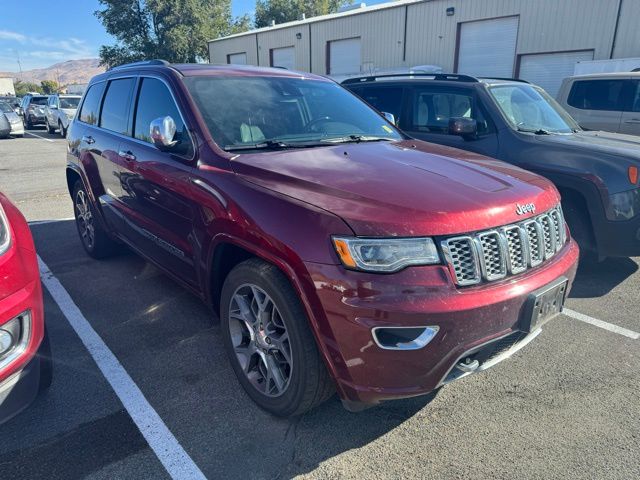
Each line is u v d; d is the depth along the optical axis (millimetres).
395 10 22484
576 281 4652
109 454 2367
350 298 2090
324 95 3939
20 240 2314
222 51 34844
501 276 2307
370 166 2750
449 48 20750
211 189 2781
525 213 2447
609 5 16047
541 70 18281
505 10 18625
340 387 2244
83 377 3002
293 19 52562
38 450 2379
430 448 2453
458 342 2125
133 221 3889
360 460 2367
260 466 2320
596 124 8766
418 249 2113
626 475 2287
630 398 2869
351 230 2127
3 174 10539
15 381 2180
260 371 2703
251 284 2561
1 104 22125
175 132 3078
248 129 3203
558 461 2371
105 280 4535
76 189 5133
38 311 2309
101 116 4547
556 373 3121
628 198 4246
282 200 2402
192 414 2674
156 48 38812
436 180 2559
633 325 3771
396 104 6109
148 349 3340
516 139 4930
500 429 2598
